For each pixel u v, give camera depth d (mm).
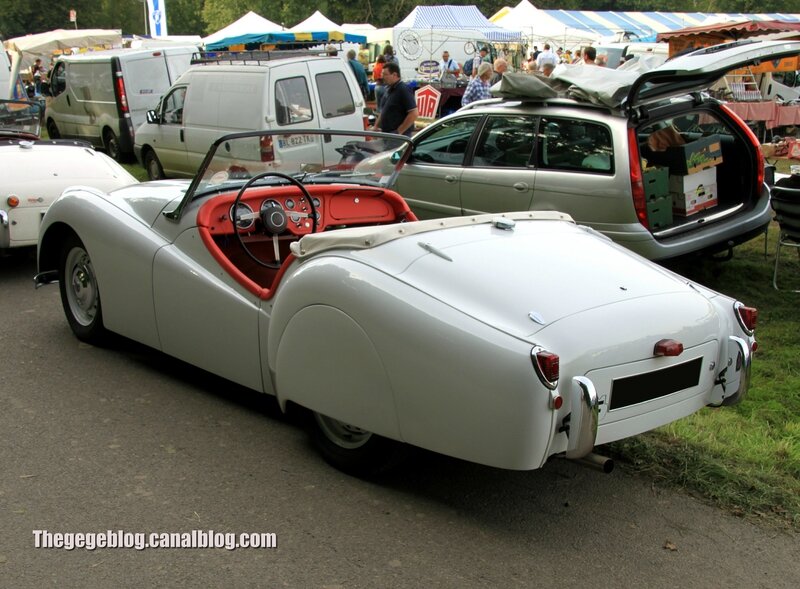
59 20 60812
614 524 3393
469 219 3904
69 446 3863
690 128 7184
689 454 3955
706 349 3438
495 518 3389
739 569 3121
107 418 4184
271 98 9445
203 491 3486
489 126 7117
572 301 3238
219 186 4496
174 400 4430
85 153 7328
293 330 3559
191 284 4246
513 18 30500
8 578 2863
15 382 4621
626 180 6105
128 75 14125
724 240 6504
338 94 9984
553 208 6539
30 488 3471
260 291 3939
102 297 4848
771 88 17359
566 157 6512
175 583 2869
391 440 3402
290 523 3270
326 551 3088
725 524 3441
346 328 3324
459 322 3059
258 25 29578
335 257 3490
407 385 3152
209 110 10273
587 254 3748
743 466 3938
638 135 6676
